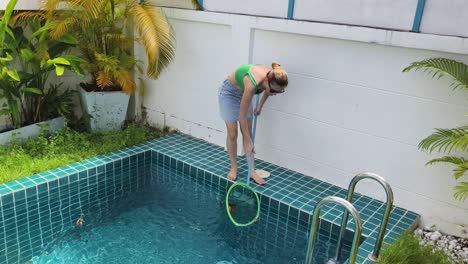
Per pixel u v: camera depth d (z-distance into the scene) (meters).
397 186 3.63
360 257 2.92
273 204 3.72
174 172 4.53
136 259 3.00
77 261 2.96
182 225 3.50
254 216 3.70
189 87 4.98
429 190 3.46
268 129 4.37
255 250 3.20
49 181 3.77
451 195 3.34
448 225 3.42
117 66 4.65
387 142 3.58
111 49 4.83
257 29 4.09
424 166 3.43
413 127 3.41
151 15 4.39
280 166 4.40
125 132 4.99
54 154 4.28
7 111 4.42
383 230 2.78
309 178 4.16
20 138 4.40
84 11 4.39
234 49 4.29
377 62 3.45
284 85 3.31
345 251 3.20
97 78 4.58
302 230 3.52
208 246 3.21
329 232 3.40
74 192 3.99
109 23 4.67
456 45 2.98
